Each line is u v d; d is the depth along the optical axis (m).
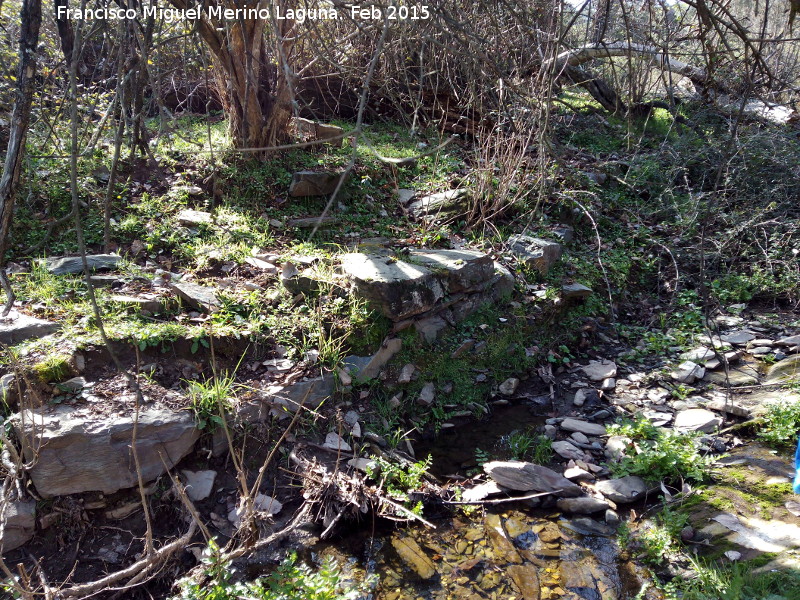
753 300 6.54
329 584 2.79
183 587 2.87
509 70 3.47
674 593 3.10
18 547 3.20
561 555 3.44
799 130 8.42
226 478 3.74
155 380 3.89
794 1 3.15
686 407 4.75
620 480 3.97
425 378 4.77
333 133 7.46
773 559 3.16
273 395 4.03
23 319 3.97
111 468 3.39
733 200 7.34
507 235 6.32
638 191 7.95
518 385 5.14
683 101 9.31
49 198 5.41
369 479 3.88
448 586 3.22
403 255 5.32
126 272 4.80
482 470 4.14
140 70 3.03
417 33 2.79
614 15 3.98
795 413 4.30
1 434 3.27
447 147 7.86
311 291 4.80
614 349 5.75
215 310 4.46
